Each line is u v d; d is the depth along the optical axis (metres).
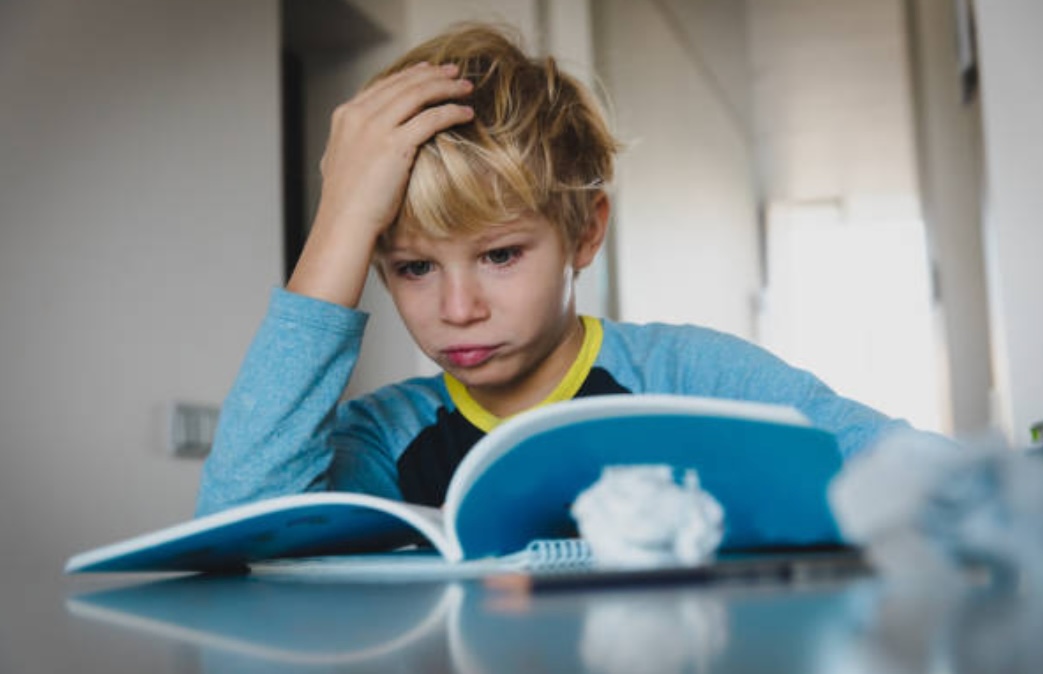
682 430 0.47
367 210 0.81
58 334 1.73
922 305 9.53
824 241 9.69
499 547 0.57
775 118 7.39
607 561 0.41
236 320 2.25
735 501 0.50
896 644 0.22
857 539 0.35
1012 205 1.50
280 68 2.51
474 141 0.81
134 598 0.47
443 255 0.82
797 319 9.53
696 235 5.93
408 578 0.50
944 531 0.33
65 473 1.71
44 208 1.72
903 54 6.32
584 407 0.48
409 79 0.85
